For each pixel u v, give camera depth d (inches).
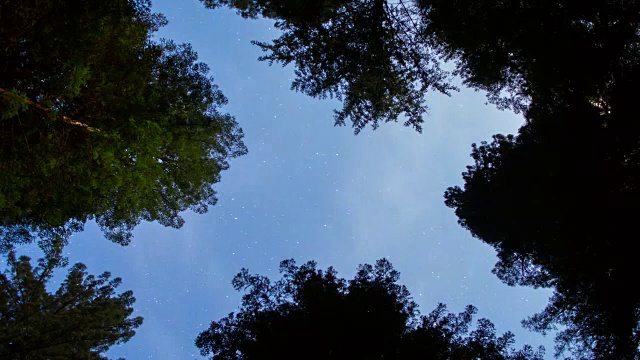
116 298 486.9
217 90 461.1
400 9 419.5
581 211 380.2
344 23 413.7
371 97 435.8
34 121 291.3
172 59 404.2
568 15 350.0
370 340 311.6
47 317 427.8
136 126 307.9
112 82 319.9
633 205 365.7
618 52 354.3
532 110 442.6
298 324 314.8
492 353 323.6
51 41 268.5
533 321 443.2
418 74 430.9
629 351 370.0
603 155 371.9
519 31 370.3
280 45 407.2
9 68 277.7
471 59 430.9
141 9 298.2
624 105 357.7
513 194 414.0
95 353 455.8
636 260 364.8
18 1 246.1
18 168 280.8
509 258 458.0
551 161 385.1
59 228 374.3
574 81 371.9
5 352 395.2
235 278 346.6
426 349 311.9
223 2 487.2
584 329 412.8
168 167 494.0
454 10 379.9
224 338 329.7
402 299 349.4
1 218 327.9
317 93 430.0
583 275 392.8
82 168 304.8
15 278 440.1
